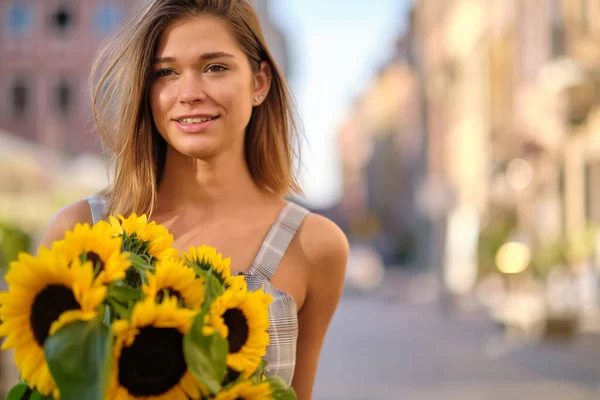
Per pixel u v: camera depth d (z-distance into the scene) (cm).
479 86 3180
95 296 131
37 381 135
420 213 4616
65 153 4053
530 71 2397
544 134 2122
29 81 4084
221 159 202
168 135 195
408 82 5725
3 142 1431
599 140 1917
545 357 1301
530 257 1608
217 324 140
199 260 159
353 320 2217
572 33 2042
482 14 3117
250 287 194
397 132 6488
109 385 131
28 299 135
